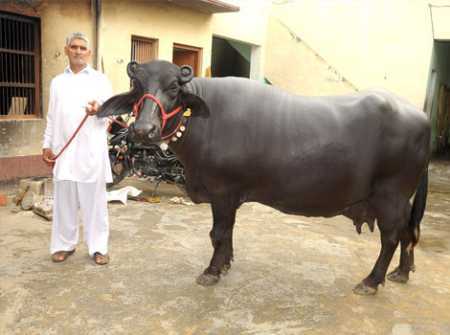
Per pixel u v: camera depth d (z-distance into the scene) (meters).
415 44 10.65
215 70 13.53
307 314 3.21
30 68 6.52
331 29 11.41
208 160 3.25
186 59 9.66
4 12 5.98
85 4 6.84
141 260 4.03
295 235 4.95
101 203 3.87
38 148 6.65
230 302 3.33
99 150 3.75
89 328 2.90
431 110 12.47
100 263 3.87
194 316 3.11
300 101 3.33
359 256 4.41
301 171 3.23
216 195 3.37
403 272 3.80
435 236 5.44
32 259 3.94
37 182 5.59
